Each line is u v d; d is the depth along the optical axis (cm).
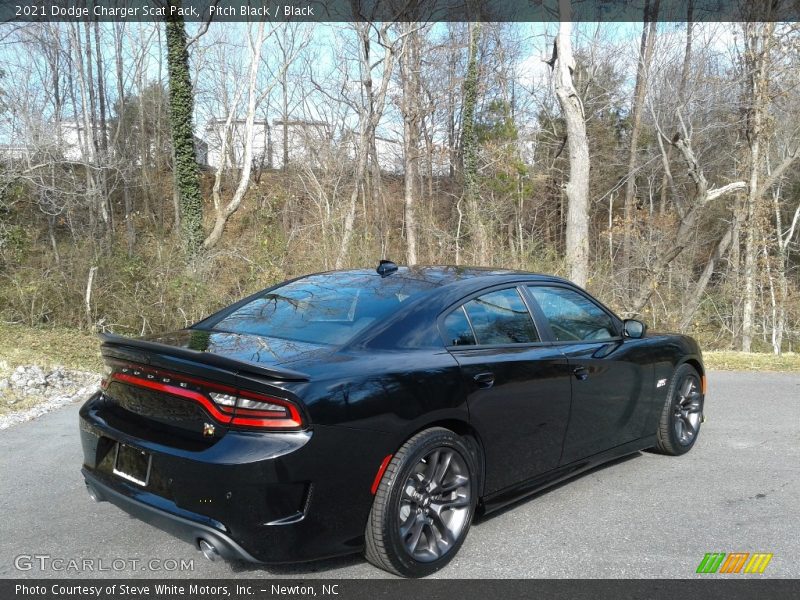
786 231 3036
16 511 404
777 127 2130
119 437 317
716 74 2519
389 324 346
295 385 286
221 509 275
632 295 2189
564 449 413
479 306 385
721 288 2420
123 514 400
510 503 388
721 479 475
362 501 301
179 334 377
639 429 484
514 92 3403
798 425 636
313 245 1633
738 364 1045
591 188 3575
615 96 3334
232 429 284
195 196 2114
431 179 3419
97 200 2353
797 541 370
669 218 2353
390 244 3005
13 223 1680
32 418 646
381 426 304
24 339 1172
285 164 3706
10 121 1738
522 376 376
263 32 2462
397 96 2730
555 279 449
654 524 393
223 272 1530
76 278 1444
